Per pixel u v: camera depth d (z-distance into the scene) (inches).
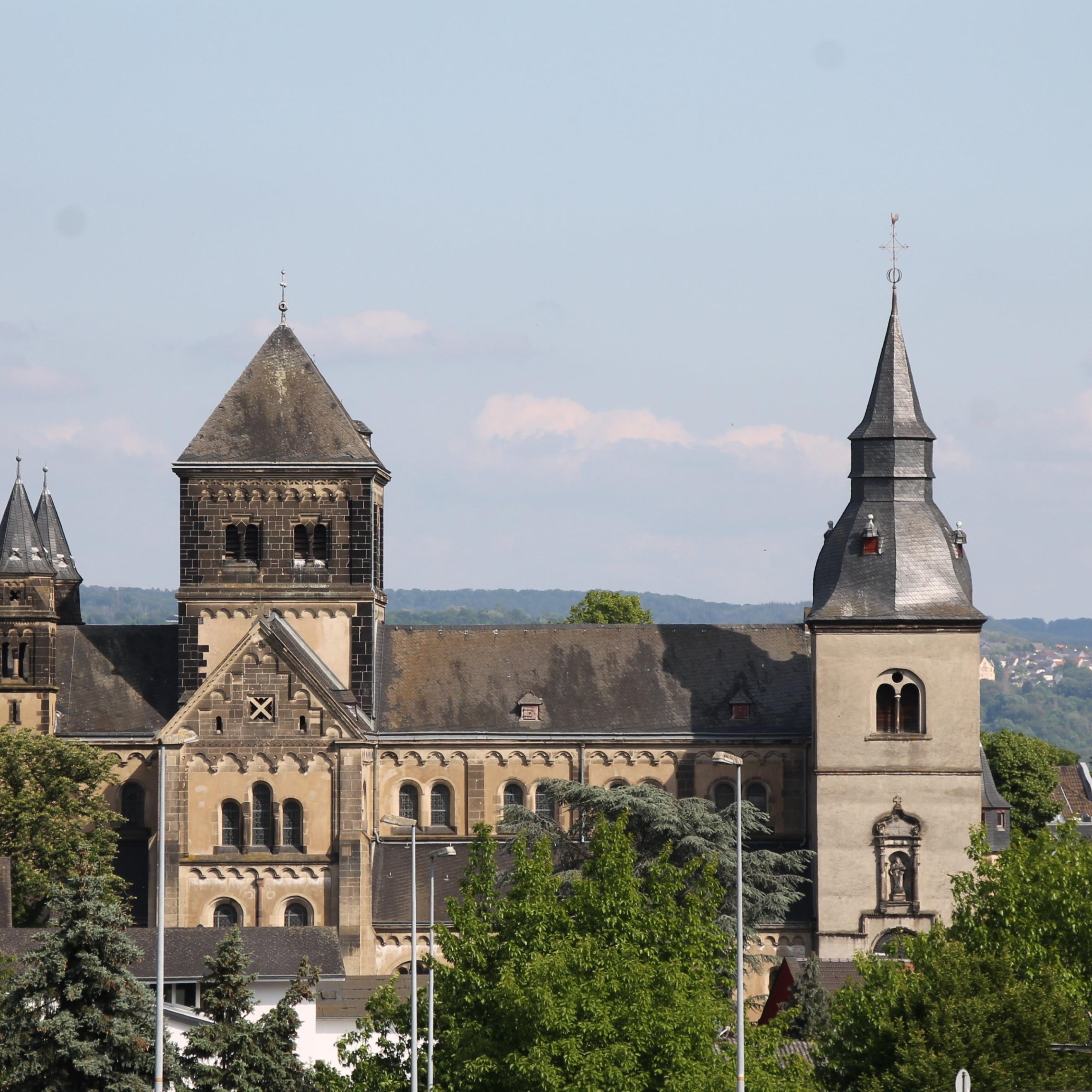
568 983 6112.2
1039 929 7263.8
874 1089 6427.2
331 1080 6589.6
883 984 7017.7
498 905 6717.5
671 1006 6136.8
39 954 6250.0
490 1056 6171.3
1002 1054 6446.9
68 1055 6141.7
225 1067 6530.5
